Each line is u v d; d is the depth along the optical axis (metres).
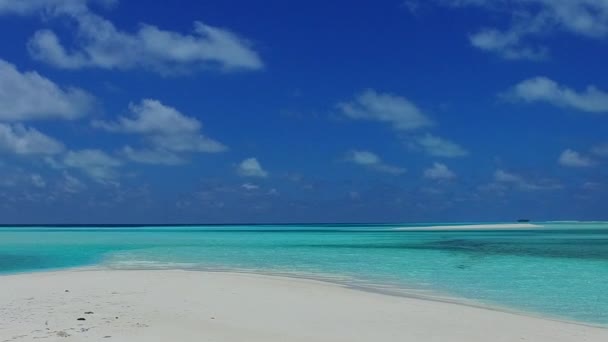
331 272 27.86
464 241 62.22
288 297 18.36
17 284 20.84
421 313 15.98
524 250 44.75
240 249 46.81
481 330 13.88
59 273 25.17
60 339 11.54
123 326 13.05
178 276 23.52
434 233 96.75
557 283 23.84
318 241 63.16
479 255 39.25
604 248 47.19
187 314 15.05
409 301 18.08
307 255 39.62
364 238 72.75
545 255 39.00
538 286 22.86
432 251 43.91
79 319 13.77
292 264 32.31
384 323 14.52
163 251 44.12
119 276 23.47
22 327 12.80
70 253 42.00
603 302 19.22
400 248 48.06
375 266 31.05
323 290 20.03
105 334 12.11
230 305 16.69
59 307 15.70
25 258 37.19
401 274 26.94
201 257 37.91
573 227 144.00
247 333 12.88
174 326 13.24
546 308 18.09
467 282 24.11
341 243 57.84
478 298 19.94
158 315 14.71
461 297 20.11
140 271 25.89
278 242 60.47
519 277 25.77
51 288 19.73
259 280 22.42
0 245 53.72
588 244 54.34
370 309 16.48
